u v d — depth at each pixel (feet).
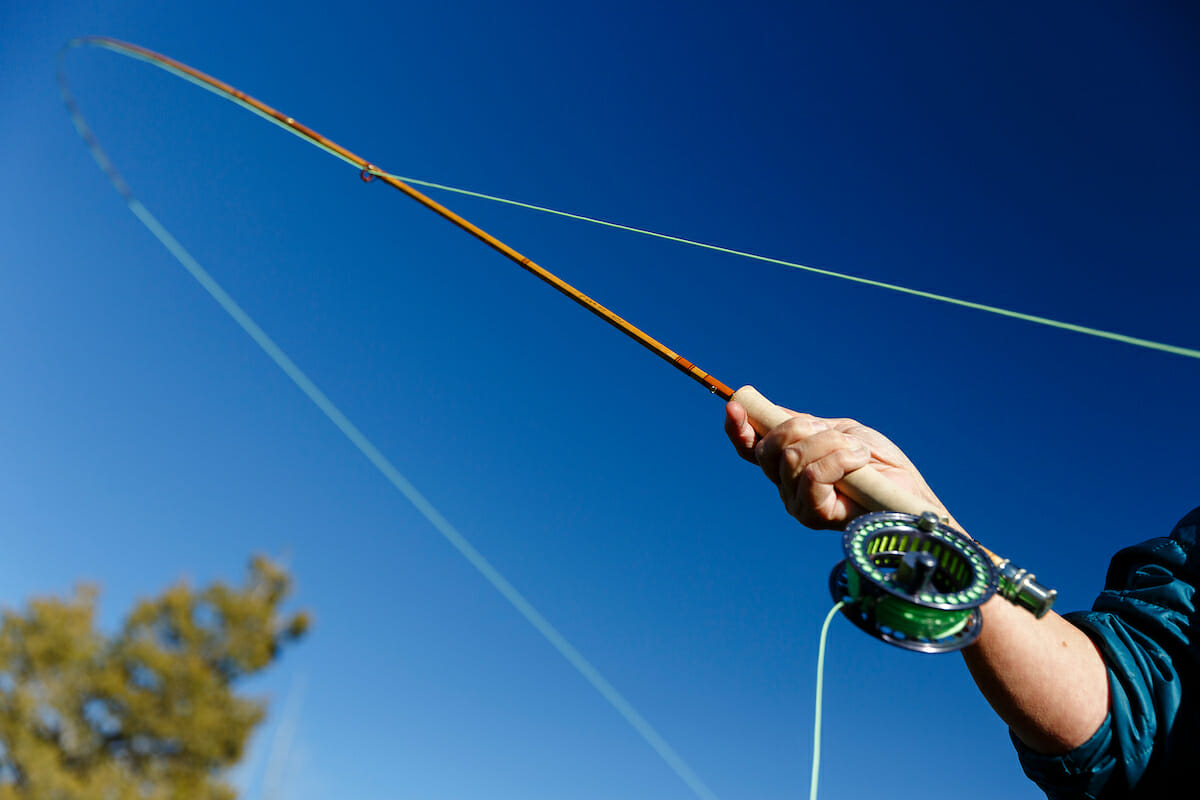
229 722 27.04
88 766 25.93
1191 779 4.93
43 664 25.99
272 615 28.99
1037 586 5.28
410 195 10.73
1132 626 5.51
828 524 6.05
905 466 6.23
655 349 7.98
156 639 27.53
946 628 5.18
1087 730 5.10
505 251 9.34
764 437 6.37
